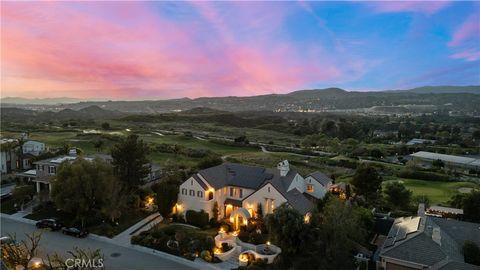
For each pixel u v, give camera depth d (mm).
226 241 38688
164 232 41250
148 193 54719
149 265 35062
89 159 56125
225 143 118750
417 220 35719
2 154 70625
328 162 93312
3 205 52875
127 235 42906
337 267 31891
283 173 47438
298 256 34781
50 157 68250
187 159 88375
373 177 55031
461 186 72250
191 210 46188
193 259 36531
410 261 29203
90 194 45688
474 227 34688
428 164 102125
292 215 35438
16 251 28234
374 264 34250
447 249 30078
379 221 43875
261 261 34750
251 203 44906
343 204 38062
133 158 53688
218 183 47656
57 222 44656
